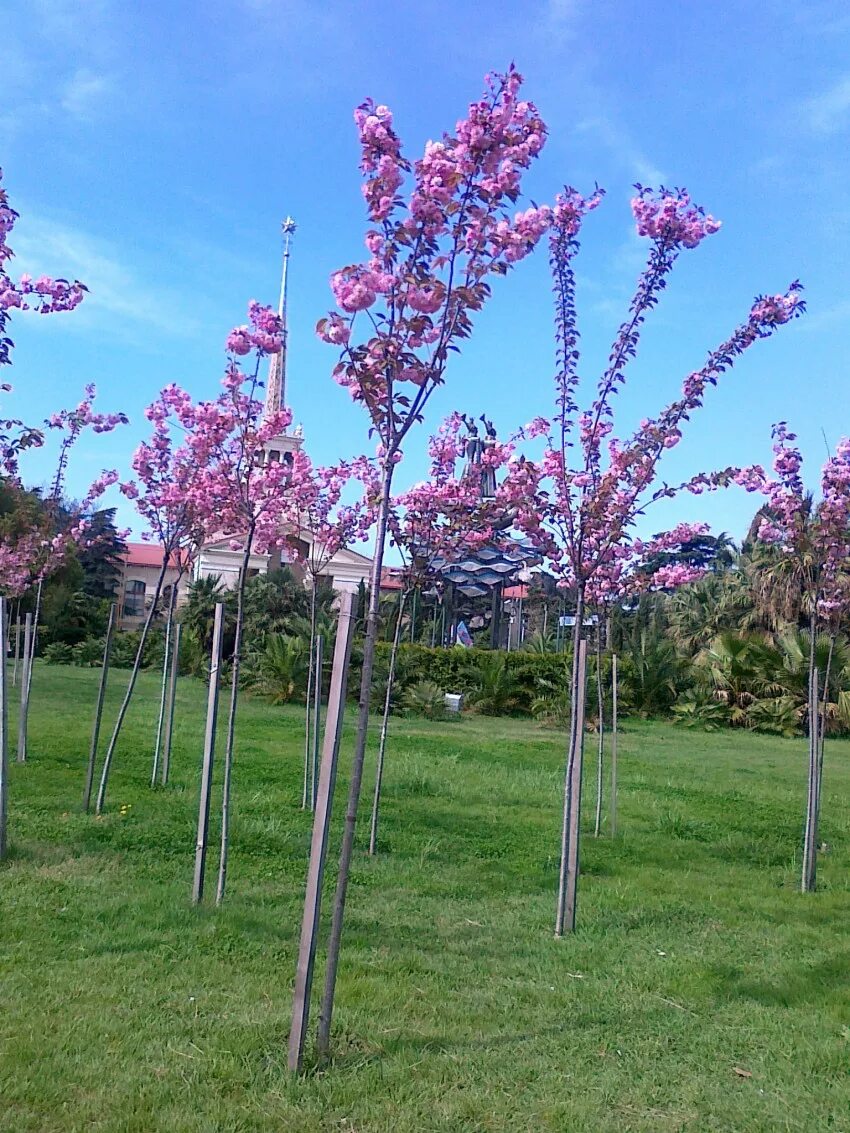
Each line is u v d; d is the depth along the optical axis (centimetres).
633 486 588
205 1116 313
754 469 726
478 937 540
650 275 563
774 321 557
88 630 3397
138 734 1336
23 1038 363
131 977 435
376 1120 318
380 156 356
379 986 444
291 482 762
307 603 2861
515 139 361
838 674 2289
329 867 676
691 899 659
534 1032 404
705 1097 350
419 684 2127
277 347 645
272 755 1223
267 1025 386
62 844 678
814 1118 337
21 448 749
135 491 918
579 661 573
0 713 629
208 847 701
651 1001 451
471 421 763
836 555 715
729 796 1168
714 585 3177
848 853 860
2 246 563
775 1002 459
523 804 1012
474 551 777
